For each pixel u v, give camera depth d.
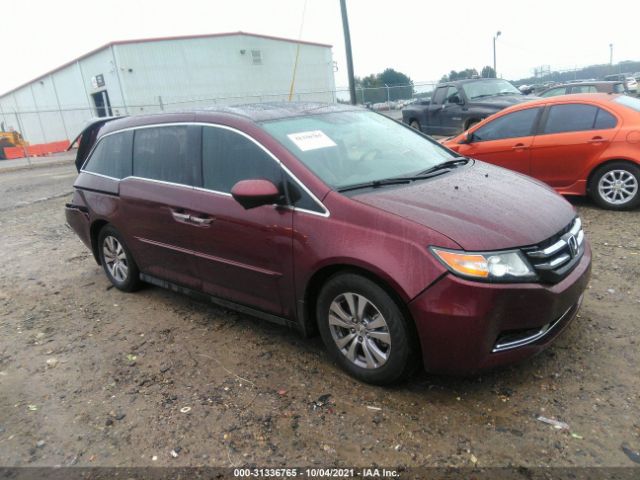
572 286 2.99
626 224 6.01
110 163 4.91
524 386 3.12
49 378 3.64
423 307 2.79
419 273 2.79
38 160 24.59
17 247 7.28
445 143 8.15
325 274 3.27
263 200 3.27
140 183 4.45
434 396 3.09
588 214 6.59
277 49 37.28
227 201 3.70
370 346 3.13
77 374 3.67
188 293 4.34
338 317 3.26
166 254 4.33
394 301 2.93
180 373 3.57
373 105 30.17
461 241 2.77
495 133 7.48
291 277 3.37
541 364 3.32
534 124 7.09
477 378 3.23
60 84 38.84
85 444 2.91
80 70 35.28
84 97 36.22
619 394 2.97
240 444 2.81
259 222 3.46
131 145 4.66
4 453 2.88
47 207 10.34
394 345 2.97
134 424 3.04
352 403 3.08
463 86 12.93
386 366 3.05
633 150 6.29
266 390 3.29
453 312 2.73
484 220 2.94
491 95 12.87
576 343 3.52
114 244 5.07
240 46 35.16
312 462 2.64
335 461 2.64
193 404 3.19
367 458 2.64
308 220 3.23
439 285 2.74
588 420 2.79
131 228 4.60
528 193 3.50
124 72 31.33
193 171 4.01
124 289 5.14
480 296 2.70
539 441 2.66
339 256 3.04
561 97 7.00
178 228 4.08
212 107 4.18
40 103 43.38
